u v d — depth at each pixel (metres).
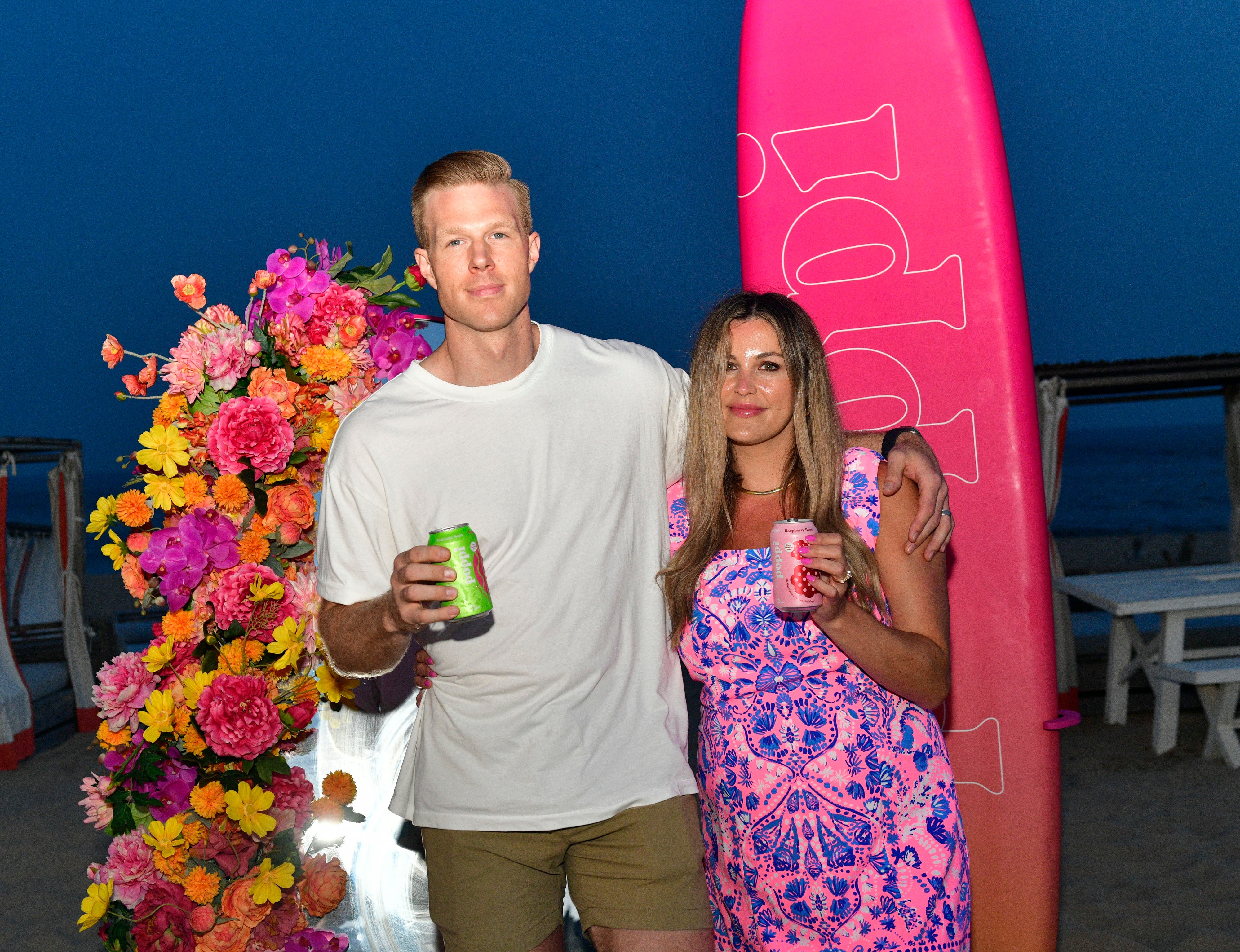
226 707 2.30
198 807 2.35
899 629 2.03
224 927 2.39
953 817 2.01
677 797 1.95
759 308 2.08
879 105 3.12
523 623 1.87
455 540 1.70
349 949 2.57
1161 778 5.47
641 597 2.02
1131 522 37.41
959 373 3.05
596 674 1.90
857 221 3.13
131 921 2.37
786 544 1.80
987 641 3.02
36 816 5.80
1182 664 5.86
